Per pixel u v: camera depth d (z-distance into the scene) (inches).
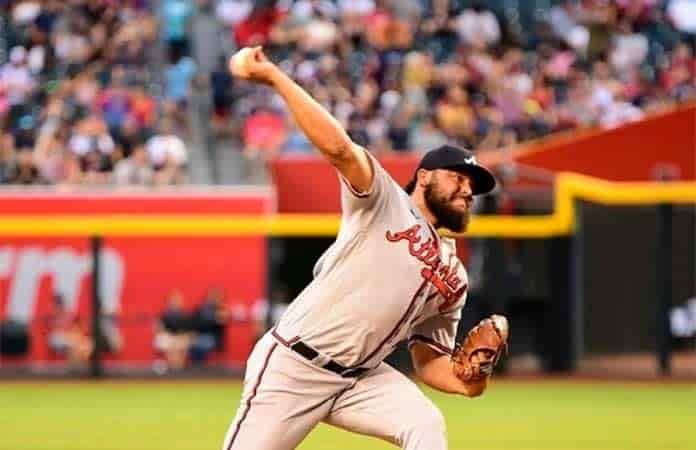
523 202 2829.7
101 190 2807.6
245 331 2613.2
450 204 933.8
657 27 3796.8
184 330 2593.5
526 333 2593.5
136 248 2603.3
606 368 2625.5
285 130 3339.1
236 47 3612.2
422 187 942.4
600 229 2620.6
